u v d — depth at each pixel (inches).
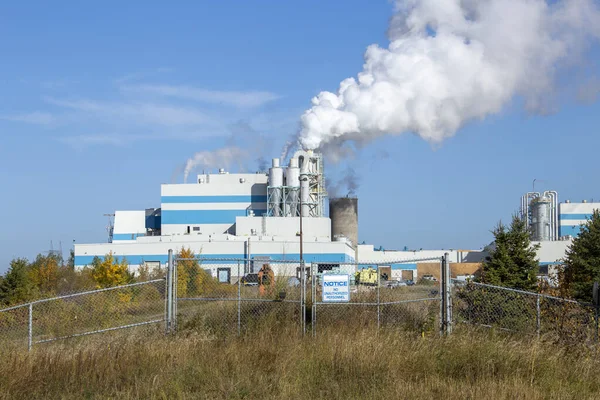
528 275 901.8
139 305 704.4
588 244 1033.5
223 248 2440.9
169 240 2674.7
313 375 424.8
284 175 3196.4
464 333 516.4
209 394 384.5
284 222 2837.1
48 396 387.5
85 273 1673.2
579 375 428.1
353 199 3228.3
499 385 393.7
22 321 668.7
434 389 396.2
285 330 542.9
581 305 550.9
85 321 652.1
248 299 594.6
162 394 376.5
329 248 2409.0
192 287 806.5
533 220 3373.5
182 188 3238.2
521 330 546.6
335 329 551.5
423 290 753.6
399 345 478.0
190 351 470.0
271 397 382.3
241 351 469.7
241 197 3228.3
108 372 418.9
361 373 426.6
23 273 1293.1
